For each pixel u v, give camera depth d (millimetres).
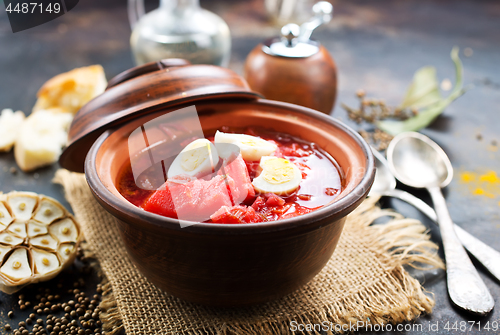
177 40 788
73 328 553
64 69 939
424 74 808
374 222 646
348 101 856
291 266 517
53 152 722
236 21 1216
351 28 1202
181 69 591
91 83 792
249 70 760
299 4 1125
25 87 874
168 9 802
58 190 690
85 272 597
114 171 557
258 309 557
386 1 1424
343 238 617
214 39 806
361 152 549
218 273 509
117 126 577
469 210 663
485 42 1110
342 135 576
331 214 495
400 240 621
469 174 712
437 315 561
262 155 566
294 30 746
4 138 747
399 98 865
